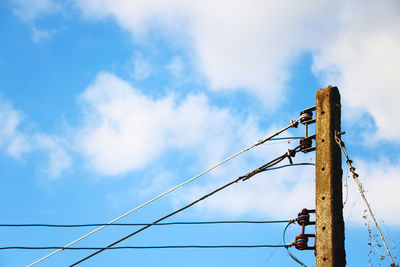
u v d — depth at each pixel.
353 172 8.09
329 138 8.52
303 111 9.22
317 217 7.97
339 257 7.59
